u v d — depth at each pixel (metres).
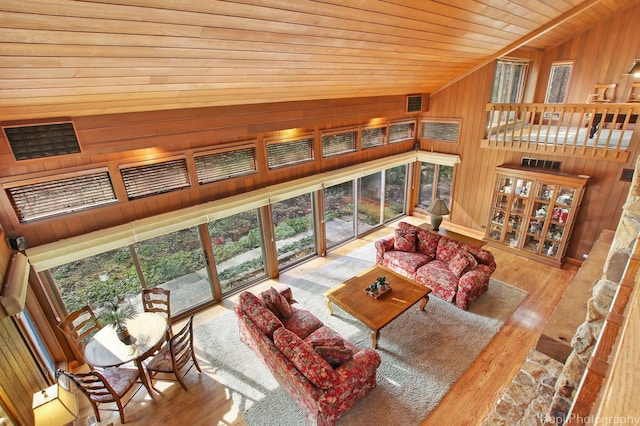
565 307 3.29
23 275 3.10
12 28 1.88
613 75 6.20
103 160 3.79
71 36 2.10
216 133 4.34
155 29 2.29
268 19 2.58
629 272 1.43
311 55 3.49
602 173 5.23
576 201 5.32
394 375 3.86
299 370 3.13
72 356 4.18
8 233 3.40
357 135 6.50
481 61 5.81
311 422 3.25
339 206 6.90
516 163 6.25
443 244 5.43
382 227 7.96
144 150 4.05
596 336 2.09
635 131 4.74
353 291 4.63
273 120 4.88
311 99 5.20
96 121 3.41
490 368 3.92
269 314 3.77
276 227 5.93
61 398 2.51
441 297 5.09
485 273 4.87
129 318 3.75
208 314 5.11
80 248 3.72
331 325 4.71
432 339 4.37
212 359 4.22
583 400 0.87
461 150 7.07
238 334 4.65
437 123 7.36
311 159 5.90
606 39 6.12
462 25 3.86
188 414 3.52
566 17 4.48
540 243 5.96
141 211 4.21
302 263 6.46
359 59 4.04
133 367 3.82
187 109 4.01
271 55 3.20
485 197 6.95
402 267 5.55
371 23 3.17
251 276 5.79
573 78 6.70
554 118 7.43
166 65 2.81
